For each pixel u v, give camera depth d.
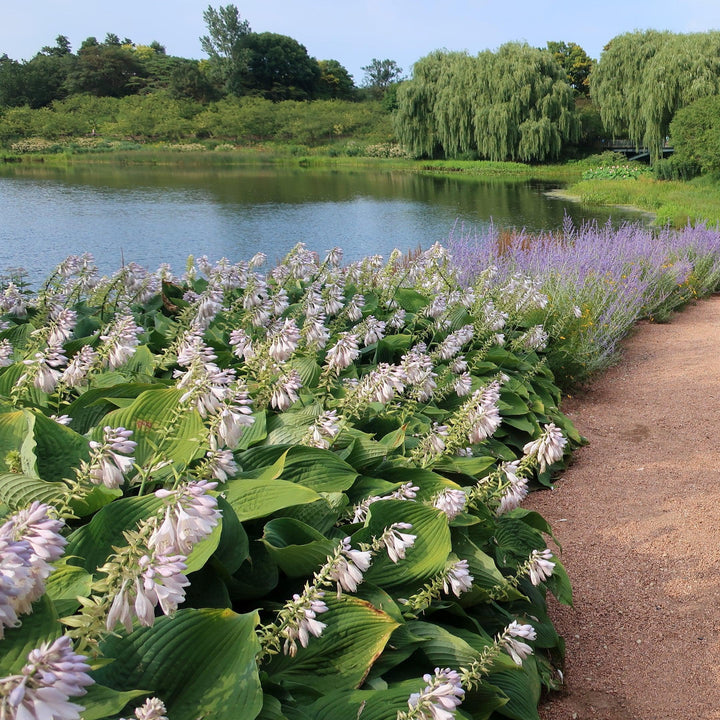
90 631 1.50
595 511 4.48
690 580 3.70
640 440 5.59
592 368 7.03
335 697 2.07
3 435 2.62
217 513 1.53
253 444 3.15
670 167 39.91
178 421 2.72
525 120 52.69
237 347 3.55
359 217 27.34
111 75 96.00
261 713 1.86
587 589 3.68
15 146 69.19
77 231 22.66
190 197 34.50
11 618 1.33
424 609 2.62
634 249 10.47
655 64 43.66
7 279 6.46
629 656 3.19
